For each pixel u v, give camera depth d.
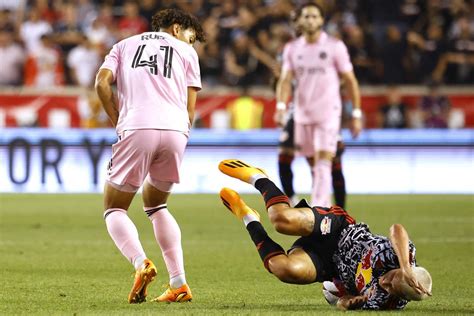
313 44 43.72
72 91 75.25
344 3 83.50
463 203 59.25
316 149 43.47
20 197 63.47
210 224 47.56
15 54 79.31
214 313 22.81
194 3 82.44
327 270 22.94
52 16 84.25
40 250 37.38
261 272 31.70
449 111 75.31
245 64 77.88
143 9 82.19
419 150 67.94
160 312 22.89
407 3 84.31
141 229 45.59
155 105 24.30
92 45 79.19
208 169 67.81
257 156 67.81
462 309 23.75
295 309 23.73
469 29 81.94
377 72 78.50
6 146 67.69
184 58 24.92
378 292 22.16
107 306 24.19
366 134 68.00
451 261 34.50
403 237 21.70
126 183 24.38
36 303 24.83
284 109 44.56
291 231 22.62
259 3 82.94
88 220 49.28
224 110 74.62
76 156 67.69
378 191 67.81
